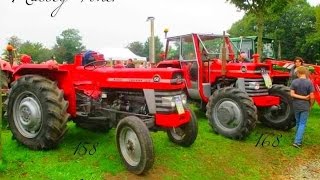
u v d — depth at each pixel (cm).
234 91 637
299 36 4350
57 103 464
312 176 538
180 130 546
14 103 497
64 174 413
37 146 478
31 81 474
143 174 434
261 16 1366
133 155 438
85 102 523
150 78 465
